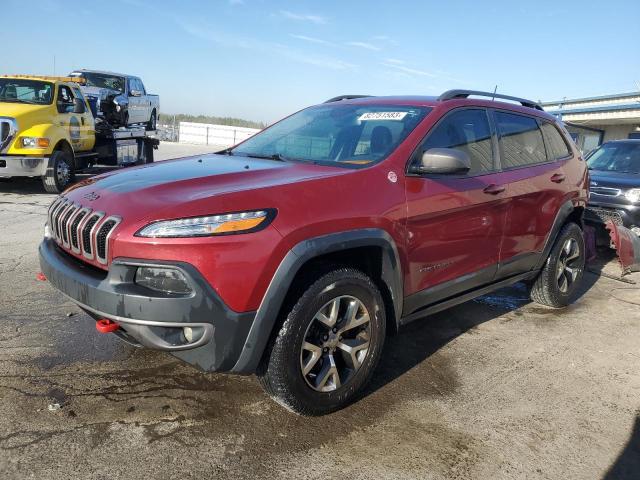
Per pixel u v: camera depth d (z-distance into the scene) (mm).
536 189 4160
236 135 37562
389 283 3006
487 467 2496
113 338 3578
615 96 21312
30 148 9188
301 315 2580
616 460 2615
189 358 2432
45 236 3219
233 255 2352
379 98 4027
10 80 9977
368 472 2404
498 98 4246
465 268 3596
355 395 2957
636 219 7133
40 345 3424
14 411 2670
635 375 3562
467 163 3066
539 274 4688
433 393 3158
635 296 5398
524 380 3393
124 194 2654
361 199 2826
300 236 2523
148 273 2369
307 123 3994
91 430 2559
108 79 15570
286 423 2734
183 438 2551
